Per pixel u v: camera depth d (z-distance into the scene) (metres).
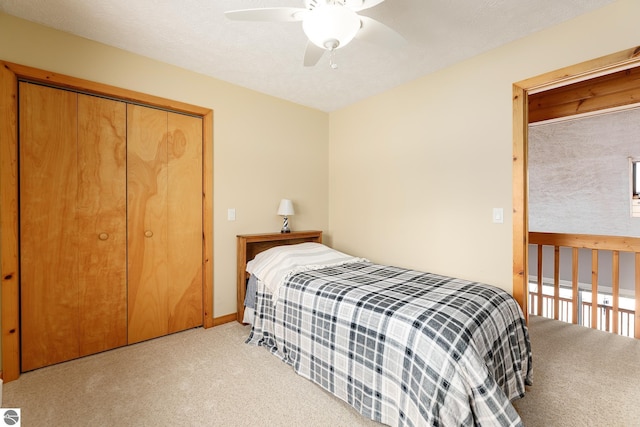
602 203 4.41
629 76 3.00
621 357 2.31
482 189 2.49
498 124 2.39
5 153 1.93
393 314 1.60
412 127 2.98
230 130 2.99
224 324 2.95
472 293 1.89
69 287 2.21
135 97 2.43
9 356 1.95
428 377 1.36
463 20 2.04
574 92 3.33
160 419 1.60
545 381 1.98
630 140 4.18
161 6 1.88
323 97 3.38
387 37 1.68
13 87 1.95
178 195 2.72
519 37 2.25
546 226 4.89
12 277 1.96
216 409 1.69
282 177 3.42
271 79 2.93
